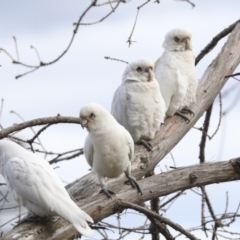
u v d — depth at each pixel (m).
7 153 12.27
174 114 15.76
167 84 15.65
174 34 15.95
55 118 13.22
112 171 13.01
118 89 14.94
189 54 15.93
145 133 14.73
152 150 14.64
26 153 12.24
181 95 15.66
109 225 12.91
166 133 15.17
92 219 11.66
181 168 12.88
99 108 12.68
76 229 11.15
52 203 11.44
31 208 11.73
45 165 11.98
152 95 14.56
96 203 12.30
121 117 14.82
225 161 12.78
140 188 12.69
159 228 13.97
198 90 16.25
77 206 11.63
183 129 15.56
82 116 12.69
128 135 12.88
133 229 13.14
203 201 14.77
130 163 13.14
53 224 11.80
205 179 12.73
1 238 11.48
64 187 12.15
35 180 11.62
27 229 11.68
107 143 12.66
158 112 14.66
